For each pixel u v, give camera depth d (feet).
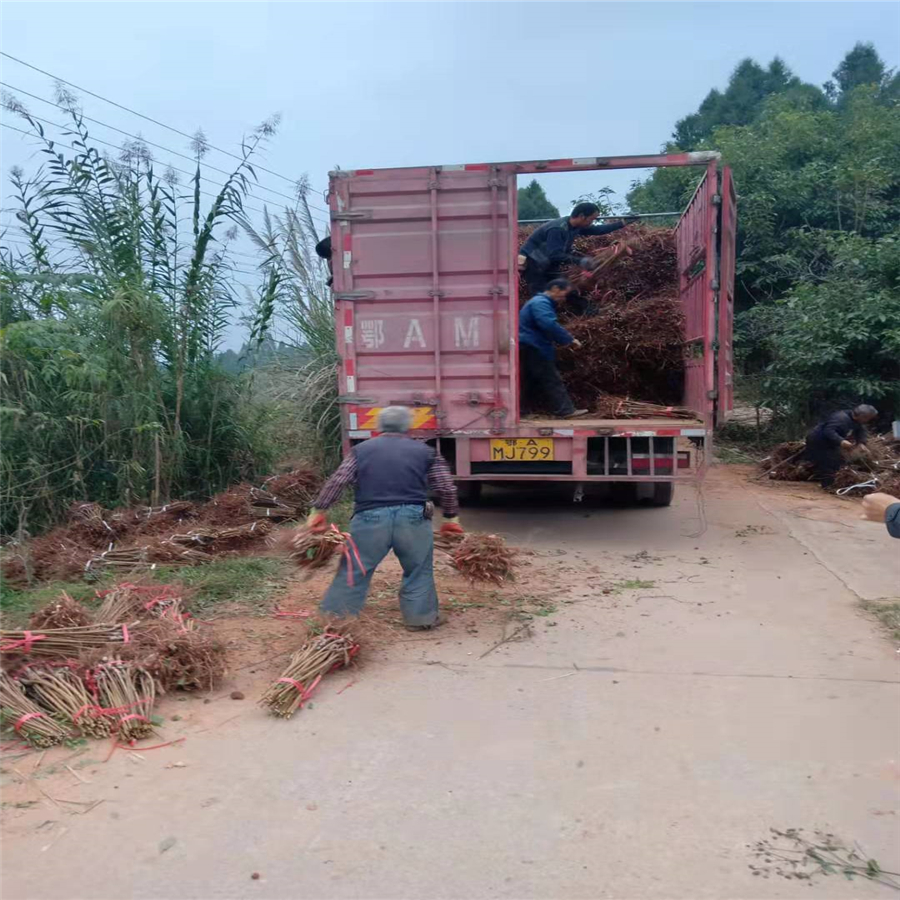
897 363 40.81
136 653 14.56
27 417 24.20
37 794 11.64
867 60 110.93
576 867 10.07
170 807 11.35
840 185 52.29
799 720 13.75
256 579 21.36
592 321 30.53
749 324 48.75
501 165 23.65
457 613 19.12
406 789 11.78
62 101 28.50
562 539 26.27
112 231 28.99
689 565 23.13
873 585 21.16
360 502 17.28
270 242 33.50
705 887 9.71
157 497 26.61
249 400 32.01
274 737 13.32
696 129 97.60
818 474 34.99
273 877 9.91
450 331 24.40
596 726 13.61
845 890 9.66
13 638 14.47
